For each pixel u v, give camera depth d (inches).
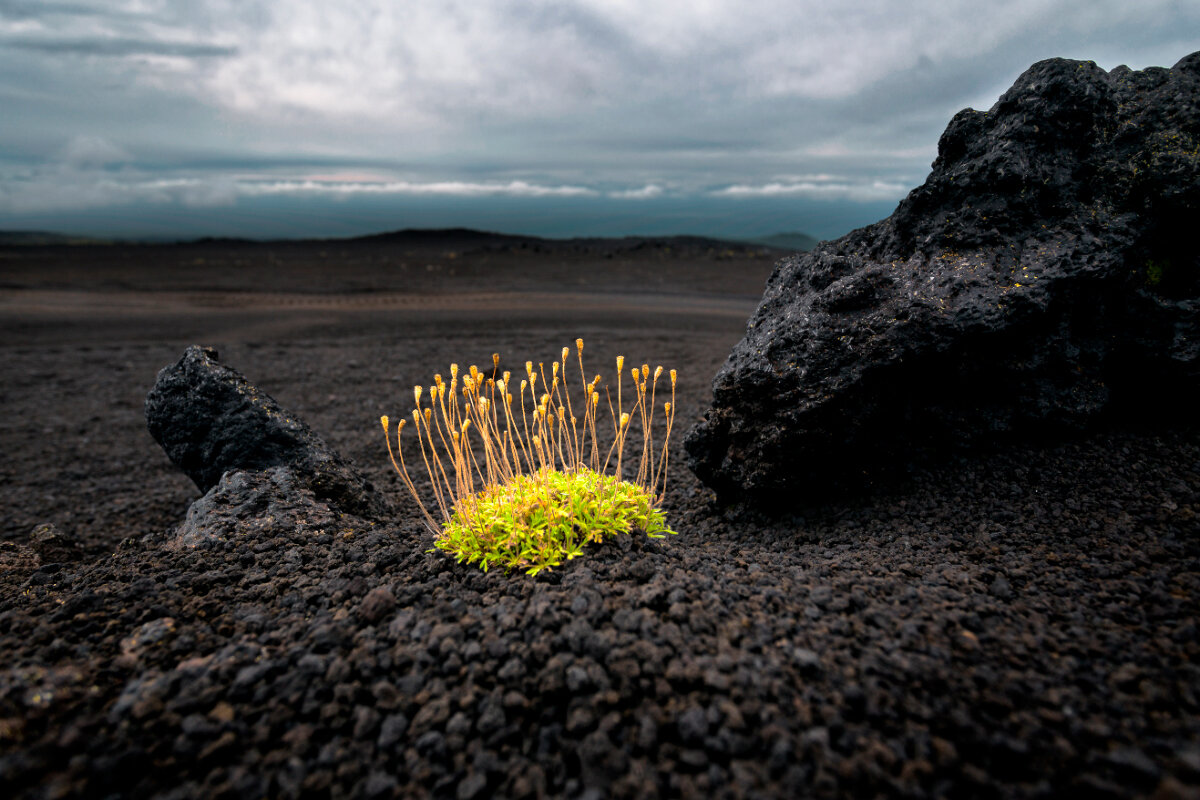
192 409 182.5
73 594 115.6
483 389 406.3
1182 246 144.8
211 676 89.8
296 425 184.5
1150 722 75.2
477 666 90.7
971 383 148.3
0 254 2023.9
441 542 131.3
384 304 904.9
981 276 140.3
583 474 144.8
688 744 77.0
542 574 114.2
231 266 1635.1
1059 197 145.1
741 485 167.9
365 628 101.8
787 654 90.7
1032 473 146.6
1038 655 89.1
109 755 76.6
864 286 148.4
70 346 591.8
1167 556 110.6
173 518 237.3
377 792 73.6
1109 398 151.8
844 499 162.2
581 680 85.6
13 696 82.4
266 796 73.2
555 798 72.5
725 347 551.8
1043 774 70.0
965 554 126.1
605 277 1358.3
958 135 159.9
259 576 120.4
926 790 69.0
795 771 70.9
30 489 270.2
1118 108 148.7
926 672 85.0
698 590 107.8
